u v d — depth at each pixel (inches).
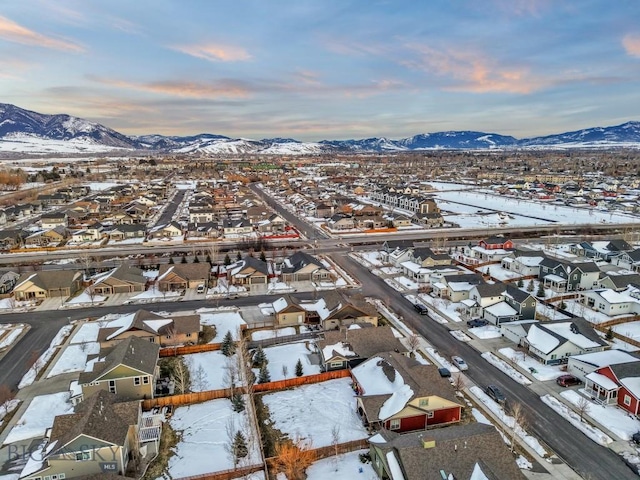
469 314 2418.8
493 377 1801.2
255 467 1285.7
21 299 2647.6
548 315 2409.0
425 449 1141.7
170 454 1357.0
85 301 2625.5
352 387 1734.7
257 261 3105.3
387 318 2381.9
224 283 2950.3
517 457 1333.7
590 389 1673.2
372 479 1248.8
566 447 1381.6
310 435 1444.4
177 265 2928.2
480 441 1184.8
